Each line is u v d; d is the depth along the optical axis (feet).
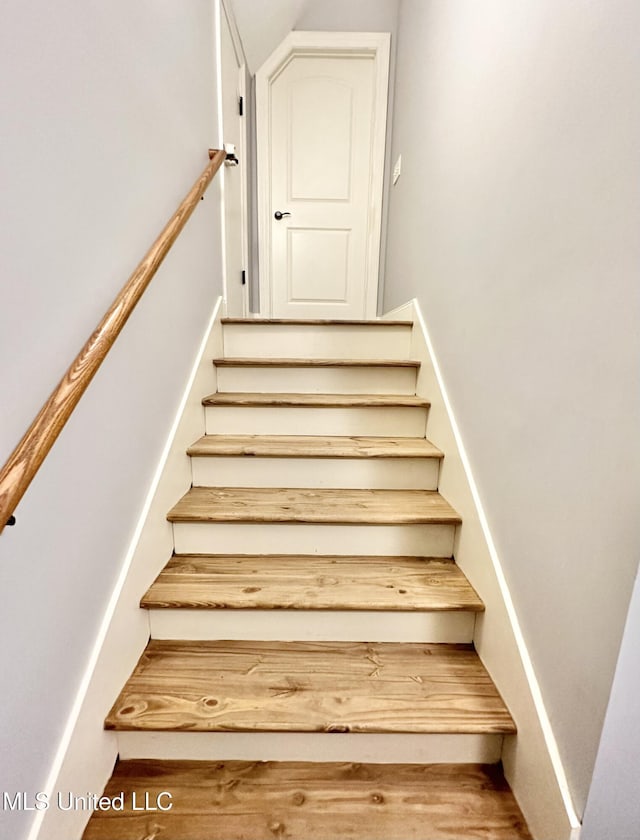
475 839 2.80
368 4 8.91
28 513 2.25
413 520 4.36
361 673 3.56
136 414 3.63
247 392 6.17
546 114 2.87
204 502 4.64
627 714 2.23
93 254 2.85
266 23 8.20
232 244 7.79
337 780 3.15
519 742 3.01
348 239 10.15
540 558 2.86
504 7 3.56
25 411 2.19
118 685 3.26
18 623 2.18
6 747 2.09
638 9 2.02
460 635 3.93
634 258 2.05
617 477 2.16
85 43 2.71
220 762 3.24
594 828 2.40
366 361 6.06
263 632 3.89
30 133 2.20
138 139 3.56
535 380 2.98
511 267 3.38
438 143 5.55
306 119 9.64
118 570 3.32
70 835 2.60
